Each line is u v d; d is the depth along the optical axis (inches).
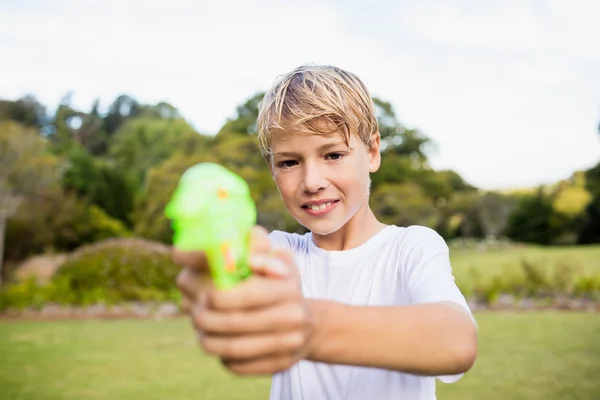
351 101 61.7
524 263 506.9
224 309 26.0
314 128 58.8
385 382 60.2
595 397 207.2
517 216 1089.4
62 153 1136.8
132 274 483.2
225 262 26.4
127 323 402.6
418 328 33.4
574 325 355.3
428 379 60.5
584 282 468.8
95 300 460.8
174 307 455.2
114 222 930.7
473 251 944.3
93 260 484.7
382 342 32.0
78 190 1059.9
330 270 67.7
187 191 26.5
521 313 408.8
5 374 259.4
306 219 62.0
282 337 26.8
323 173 60.2
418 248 60.9
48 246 845.2
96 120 1744.6
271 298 26.3
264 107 64.3
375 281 64.5
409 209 767.1
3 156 759.1
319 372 63.9
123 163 1406.3
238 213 27.0
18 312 440.5
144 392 229.3
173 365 274.7
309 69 63.9
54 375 257.3
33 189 789.2
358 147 62.4
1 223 754.8
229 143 711.7
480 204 1065.5
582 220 1045.2
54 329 378.6
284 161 61.7
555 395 210.2
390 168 863.7
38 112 1579.7
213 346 26.6
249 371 27.5
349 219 63.4
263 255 27.2
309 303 32.0
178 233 26.7
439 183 959.6
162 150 1418.6
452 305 38.2
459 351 33.6
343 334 31.5
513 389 217.9
